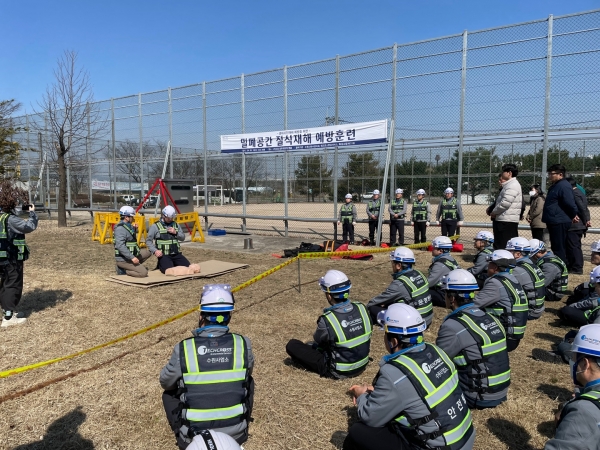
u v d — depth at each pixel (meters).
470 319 3.56
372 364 4.81
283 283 8.54
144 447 3.38
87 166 22.20
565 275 6.96
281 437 3.49
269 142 15.88
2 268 5.98
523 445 3.37
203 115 17.78
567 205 8.49
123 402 4.02
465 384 3.58
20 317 6.24
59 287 8.07
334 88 14.53
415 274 5.39
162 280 8.21
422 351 2.73
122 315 6.49
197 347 2.92
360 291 8.01
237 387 2.88
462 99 12.38
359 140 13.80
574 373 2.38
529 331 5.90
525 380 4.47
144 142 19.91
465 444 2.56
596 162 11.05
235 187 17.75
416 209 12.80
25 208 6.06
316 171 15.47
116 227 8.55
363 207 21.17
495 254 5.12
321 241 14.65
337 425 3.65
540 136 11.42
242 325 6.07
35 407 3.93
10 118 23.58
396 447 2.63
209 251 12.80
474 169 12.73
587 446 2.01
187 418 2.80
